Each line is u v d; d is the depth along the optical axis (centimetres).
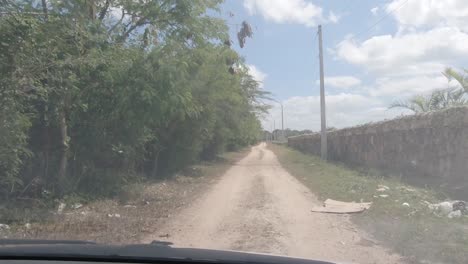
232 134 3266
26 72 956
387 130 2314
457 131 1611
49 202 1212
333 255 775
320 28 3197
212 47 1906
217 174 2394
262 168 2803
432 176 1817
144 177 1898
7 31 891
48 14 1030
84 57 1133
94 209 1233
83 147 1445
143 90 1332
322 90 3206
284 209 1259
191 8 1598
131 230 971
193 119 2094
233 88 2841
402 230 936
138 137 1584
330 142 3753
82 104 1283
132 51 1372
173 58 1487
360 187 1636
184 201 1432
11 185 1145
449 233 887
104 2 1481
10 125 964
